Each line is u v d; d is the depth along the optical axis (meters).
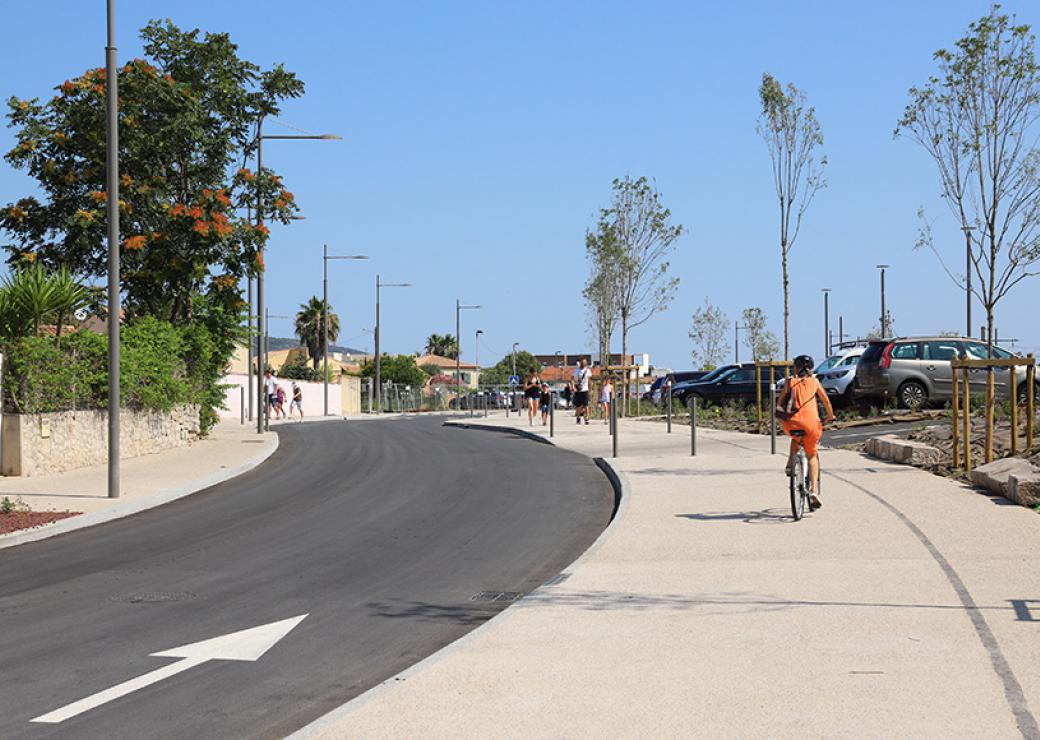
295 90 27.86
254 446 26.58
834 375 30.36
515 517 14.54
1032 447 15.36
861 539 11.04
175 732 6.00
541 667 6.74
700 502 14.32
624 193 50.09
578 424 34.38
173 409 25.91
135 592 9.95
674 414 36.81
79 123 25.55
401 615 8.94
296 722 6.18
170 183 27.08
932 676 6.29
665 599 8.66
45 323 20.91
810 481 12.65
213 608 9.23
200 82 27.20
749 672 6.50
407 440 29.83
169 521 14.88
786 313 36.72
